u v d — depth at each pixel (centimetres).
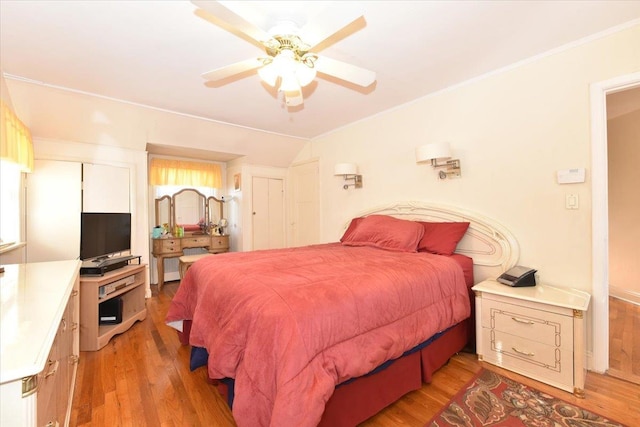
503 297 192
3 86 238
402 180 318
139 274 289
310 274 163
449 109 274
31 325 89
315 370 110
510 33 189
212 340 147
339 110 334
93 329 223
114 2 158
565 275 204
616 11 168
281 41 154
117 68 233
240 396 114
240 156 464
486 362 202
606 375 184
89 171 325
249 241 468
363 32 186
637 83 176
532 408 154
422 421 146
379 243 274
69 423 142
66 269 172
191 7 162
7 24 175
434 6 162
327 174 423
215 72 179
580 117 198
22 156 239
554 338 171
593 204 192
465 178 263
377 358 134
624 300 331
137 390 172
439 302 182
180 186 468
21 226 282
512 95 231
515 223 231
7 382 66
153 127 347
